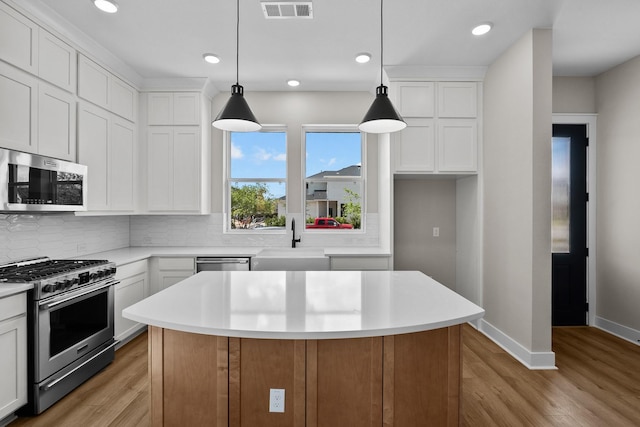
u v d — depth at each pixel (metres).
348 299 1.79
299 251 4.14
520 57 3.02
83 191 2.86
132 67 3.63
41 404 2.18
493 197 3.46
